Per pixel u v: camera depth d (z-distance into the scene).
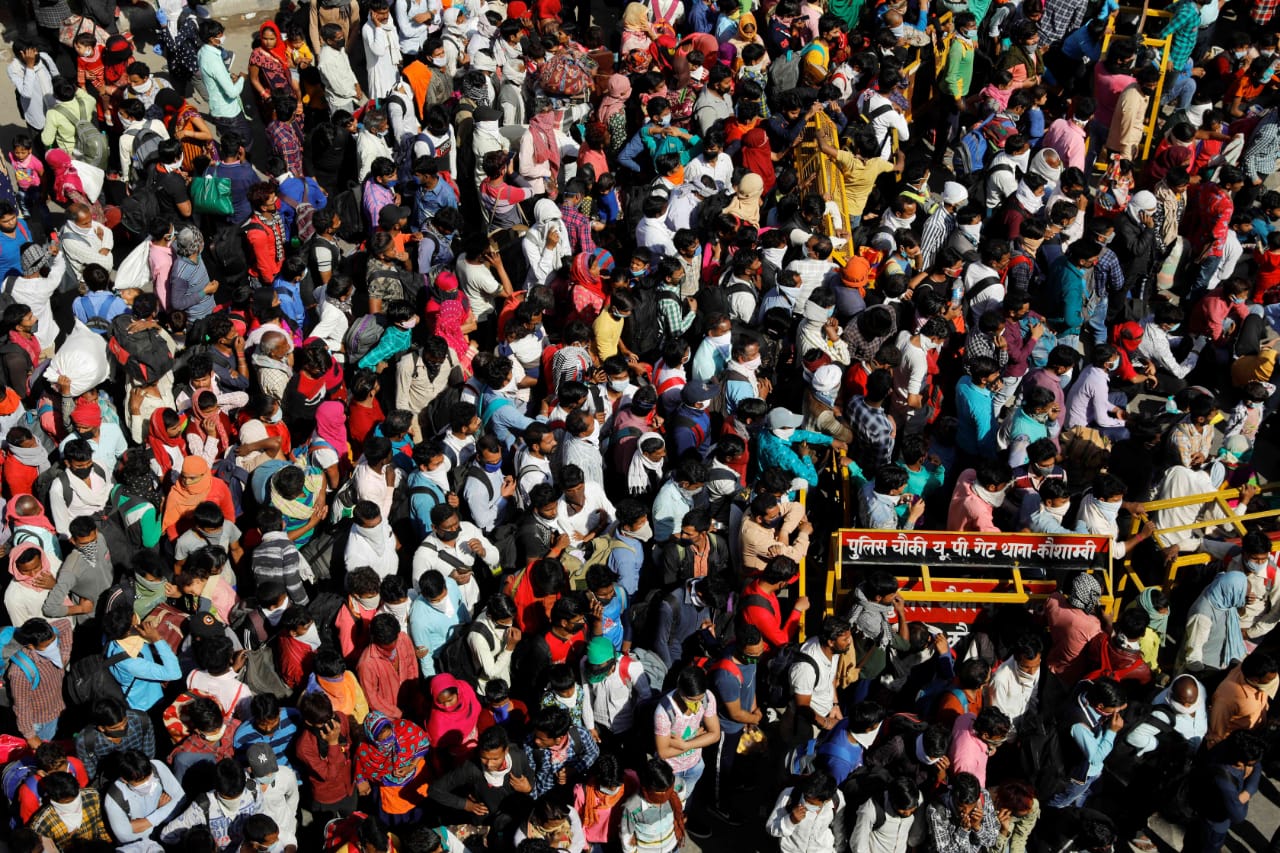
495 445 9.42
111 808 7.62
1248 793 8.31
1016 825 8.20
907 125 14.65
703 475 9.26
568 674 7.94
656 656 8.67
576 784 7.86
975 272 11.63
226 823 7.65
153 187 12.22
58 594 8.66
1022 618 9.32
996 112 14.16
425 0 14.63
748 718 8.38
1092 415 10.78
